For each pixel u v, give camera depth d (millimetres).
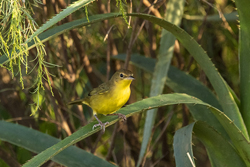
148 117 7902
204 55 6578
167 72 8867
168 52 8289
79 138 5336
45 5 9469
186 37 6586
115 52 12328
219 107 8062
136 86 13570
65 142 5324
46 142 8227
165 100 5980
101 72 13203
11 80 11648
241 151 6348
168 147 12617
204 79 11094
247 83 6836
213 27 12531
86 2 5285
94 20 6254
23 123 11898
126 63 9414
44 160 5062
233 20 10961
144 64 10211
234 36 12281
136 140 12578
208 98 8297
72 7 5152
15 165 11375
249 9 6441
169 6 8289
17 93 11945
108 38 10320
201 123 6152
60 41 10914
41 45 5629
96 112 8188
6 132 8305
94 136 13992
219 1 11867
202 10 11984
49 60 10180
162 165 12672
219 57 12961
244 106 6879
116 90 7758
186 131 5559
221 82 6566
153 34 11398
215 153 6688
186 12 12484
